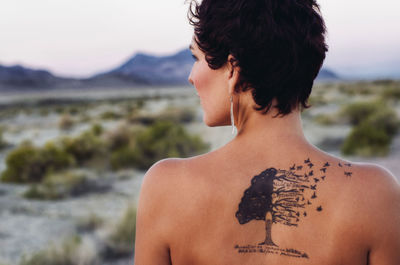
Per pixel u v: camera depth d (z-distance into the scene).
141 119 22.47
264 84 0.75
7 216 6.94
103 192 8.58
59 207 7.52
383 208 0.73
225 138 14.74
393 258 0.73
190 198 0.79
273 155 0.79
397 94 28.62
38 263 4.67
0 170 12.02
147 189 0.82
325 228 0.74
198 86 0.83
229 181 0.79
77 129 23.89
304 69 0.76
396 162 9.02
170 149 11.46
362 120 15.81
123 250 5.22
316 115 21.16
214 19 0.76
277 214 0.76
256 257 0.76
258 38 0.73
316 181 0.76
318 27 0.77
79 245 4.96
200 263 0.78
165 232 0.79
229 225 0.77
